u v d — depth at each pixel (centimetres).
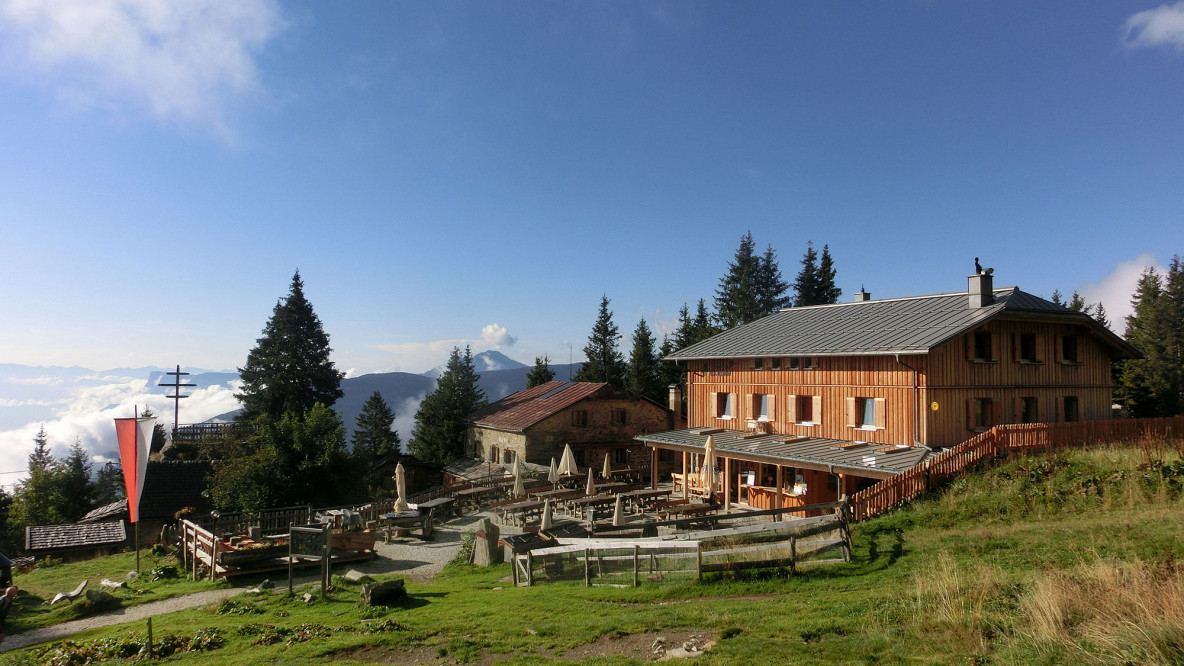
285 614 1332
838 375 2566
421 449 5625
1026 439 2017
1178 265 5294
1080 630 717
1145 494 1477
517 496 3098
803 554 1283
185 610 1483
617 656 863
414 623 1139
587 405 4047
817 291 6100
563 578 1450
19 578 2025
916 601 932
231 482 3002
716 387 3231
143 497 3209
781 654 786
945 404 2245
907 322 2517
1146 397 4394
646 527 1891
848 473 2173
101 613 1531
